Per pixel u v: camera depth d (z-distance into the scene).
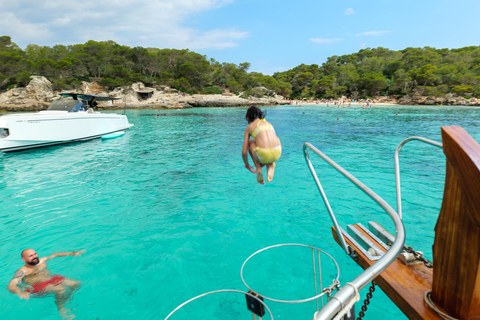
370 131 18.89
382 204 1.50
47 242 4.55
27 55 84.75
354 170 8.55
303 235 4.67
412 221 5.00
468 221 1.40
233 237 4.66
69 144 13.55
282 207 5.84
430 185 7.02
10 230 4.96
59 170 8.91
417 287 1.93
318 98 102.38
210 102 67.38
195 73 88.62
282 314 3.00
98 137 15.44
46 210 5.81
